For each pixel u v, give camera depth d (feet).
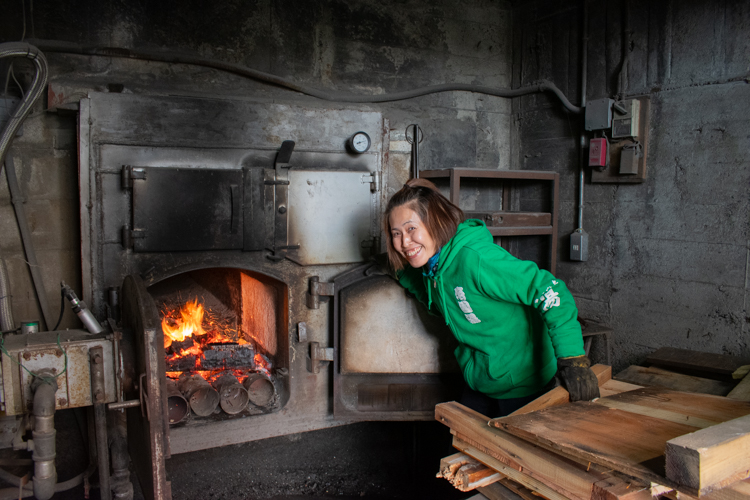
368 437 9.43
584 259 9.60
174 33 7.88
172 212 7.26
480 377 6.23
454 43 10.11
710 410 4.33
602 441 3.58
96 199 7.01
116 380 5.64
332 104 8.91
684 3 8.04
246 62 8.38
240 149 7.75
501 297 5.42
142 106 7.14
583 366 4.89
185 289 9.88
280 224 7.89
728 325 7.75
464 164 10.32
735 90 7.52
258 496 8.48
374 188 8.50
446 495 8.75
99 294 7.12
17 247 7.35
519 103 10.69
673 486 2.96
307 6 8.75
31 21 7.09
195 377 8.19
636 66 8.69
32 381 5.37
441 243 5.71
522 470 3.89
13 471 7.06
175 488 8.25
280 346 8.64
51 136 7.39
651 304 8.71
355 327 7.97
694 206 8.07
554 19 9.94
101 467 6.26
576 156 9.70
